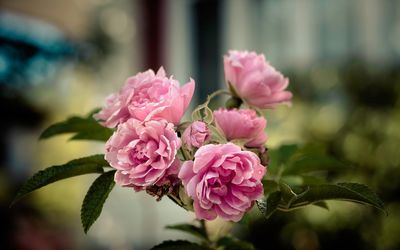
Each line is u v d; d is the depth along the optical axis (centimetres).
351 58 587
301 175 169
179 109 123
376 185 437
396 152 439
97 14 952
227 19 709
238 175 115
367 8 643
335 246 434
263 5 694
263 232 443
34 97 518
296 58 674
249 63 147
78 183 544
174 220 665
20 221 473
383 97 488
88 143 589
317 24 668
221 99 700
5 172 507
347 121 466
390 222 429
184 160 124
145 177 117
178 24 728
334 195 124
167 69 729
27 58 496
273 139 465
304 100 513
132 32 783
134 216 678
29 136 532
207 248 141
